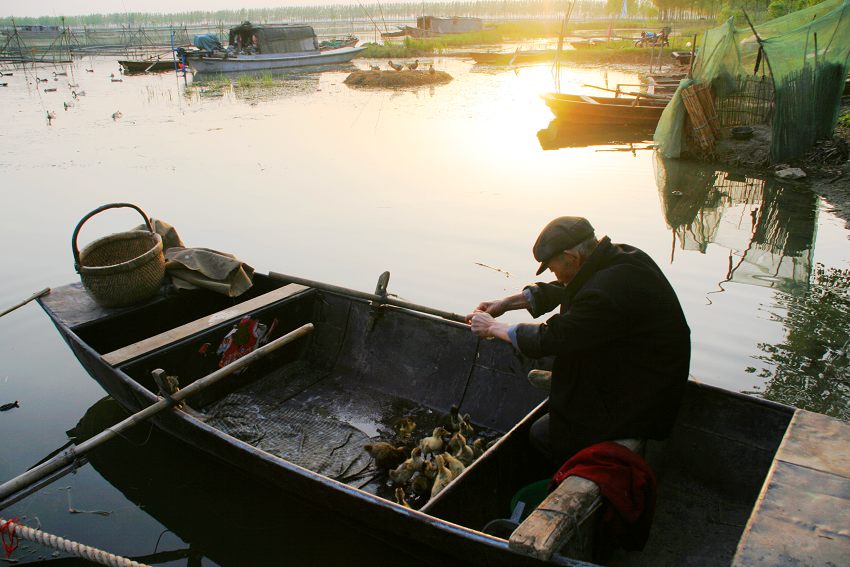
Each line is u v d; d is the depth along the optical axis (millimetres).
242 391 5797
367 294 5883
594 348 3238
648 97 19453
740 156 14086
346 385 5902
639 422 3305
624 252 3348
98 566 4090
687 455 4203
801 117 13109
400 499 4148
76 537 4312
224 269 6328
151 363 5191
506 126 18312
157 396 4598
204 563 4141
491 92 25781
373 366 5914
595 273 3326
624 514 3086
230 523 4480
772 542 2539
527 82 28688
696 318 6668
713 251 8688
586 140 16906
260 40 36344
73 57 45719
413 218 9969
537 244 3438
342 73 34406
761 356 5891
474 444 4672
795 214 10367
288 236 9234
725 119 15656
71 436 5273
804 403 5121
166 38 69812
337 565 4113
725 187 12094
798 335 6262
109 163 13633
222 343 5695
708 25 54844
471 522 3754
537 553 2785
